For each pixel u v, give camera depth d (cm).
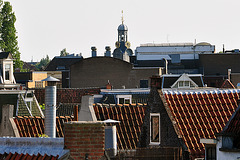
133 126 7319
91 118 7300
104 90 14962
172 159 5372
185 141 5847
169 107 6122
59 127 7781
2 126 7625
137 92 14862
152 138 6128
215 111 6191
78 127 4619
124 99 14762
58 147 4753
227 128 5034
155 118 6119
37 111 11275
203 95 6341
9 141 4928
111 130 5466
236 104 6284
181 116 6081
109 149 5109
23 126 7675
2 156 4875
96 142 4628
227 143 4881
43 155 4750
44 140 4809
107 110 7481
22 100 10525
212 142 4972
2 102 10362
